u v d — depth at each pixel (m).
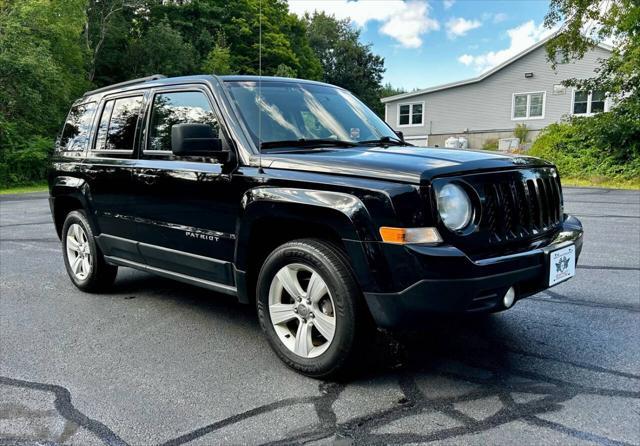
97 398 2.88
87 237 4.81
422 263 2.56
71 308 4.53
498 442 2.36
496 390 2.88
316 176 2.95
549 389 2.87
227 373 3.18
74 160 4.81
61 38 24.59
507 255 2.79
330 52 63.22
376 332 2.95
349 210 2.75
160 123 4.02
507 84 28.41
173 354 3.49
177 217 3.72
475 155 3.13
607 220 8.88
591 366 3.15
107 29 32.34
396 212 2.63
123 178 4.17
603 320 3.96
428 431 2.47
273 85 3.94
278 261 3.14
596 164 17.09
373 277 2.70
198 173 3.53
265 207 3.10
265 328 3.29
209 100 3.66
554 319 4.00
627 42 17.12
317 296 3.00
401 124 32.50
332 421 2.59
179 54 33.44
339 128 3.90
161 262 4.02
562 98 26.78
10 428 2.58
